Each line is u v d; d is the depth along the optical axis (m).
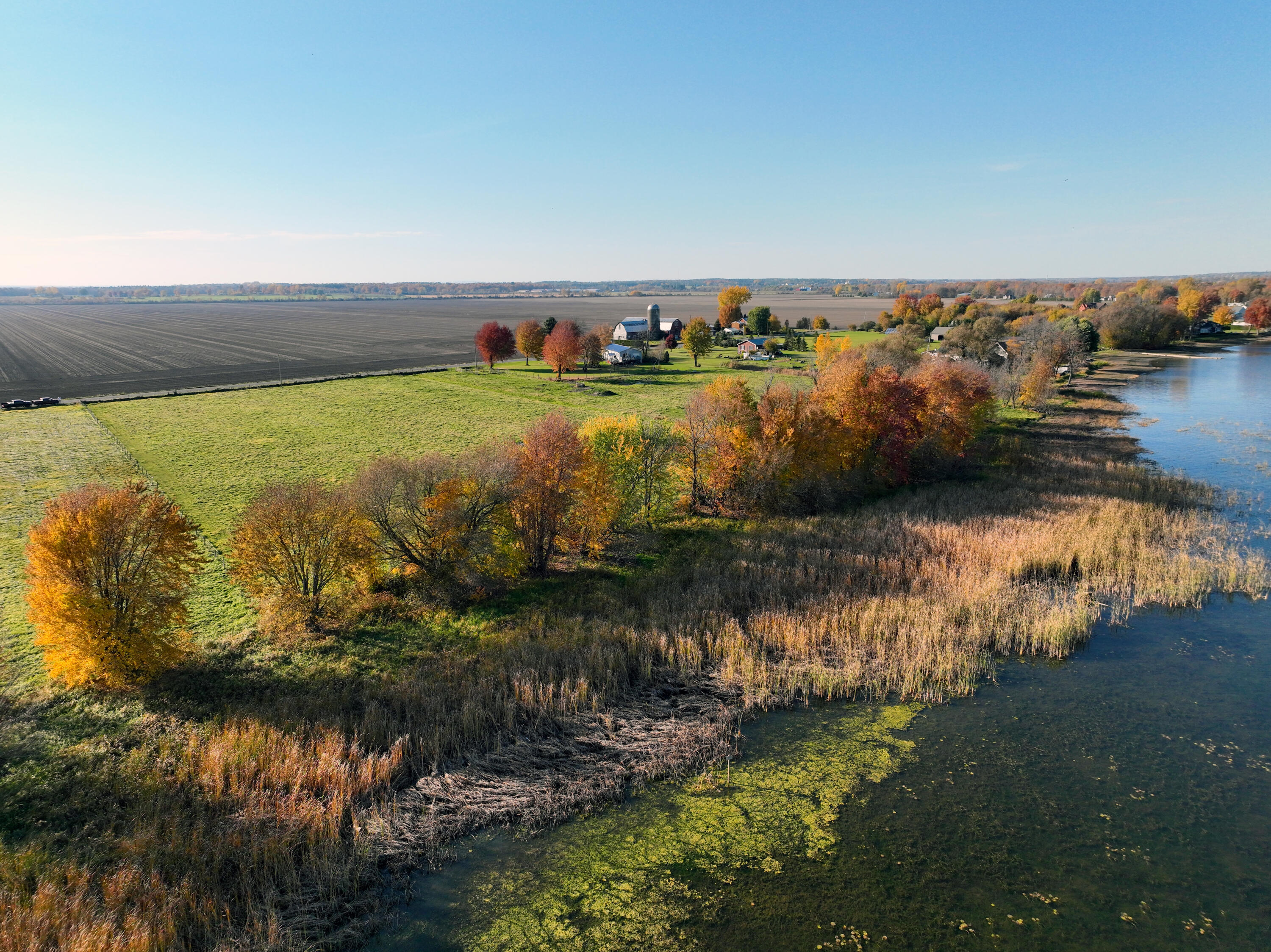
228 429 71.50
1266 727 24.69
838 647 29.73
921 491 53.25
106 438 66.44
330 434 69.44
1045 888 18.05
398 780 21.94
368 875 18.38
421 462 35.31
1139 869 18.62
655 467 46.50
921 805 21.16
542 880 18.53
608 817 20.84
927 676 28.02
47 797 20.08
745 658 28.50
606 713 25.34
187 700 25.28
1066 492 50.41
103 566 25.53
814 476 49.91
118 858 17.94
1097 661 29.22
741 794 21.81
